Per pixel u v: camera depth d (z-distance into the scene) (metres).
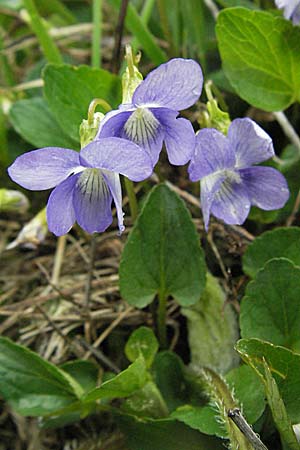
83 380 0.20
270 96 0.21
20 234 0.22
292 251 0.19
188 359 0.21
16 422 0.21
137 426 0.18
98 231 0.18
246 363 0.18
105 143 0.16
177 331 0.21
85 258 0.23
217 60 0.25
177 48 0.25
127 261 0.19
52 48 0.24
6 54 0.27
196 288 0.20
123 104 0.18
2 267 0.24
